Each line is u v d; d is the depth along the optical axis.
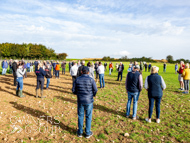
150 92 4.65
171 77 17.69
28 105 6.18
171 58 96.44
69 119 4.93
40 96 7.66
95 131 4.23
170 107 6.27
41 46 105.62
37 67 7.13
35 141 3.63
